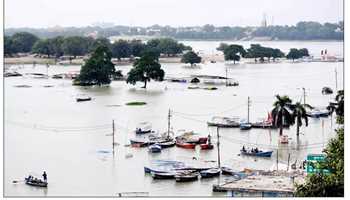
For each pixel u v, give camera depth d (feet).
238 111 505.25
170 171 315.17
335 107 462.60
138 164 341.62
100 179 311.68
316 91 617.21
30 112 496.64
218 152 335.47
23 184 302.25
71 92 621.31
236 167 329.31
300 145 381.40
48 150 370.53
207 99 572.51
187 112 500.33
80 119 468.75
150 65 654.12
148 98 579.48
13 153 362.74
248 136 410.72
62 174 320.91
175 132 420.36
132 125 446.60
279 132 411.13
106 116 481.46
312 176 221.05
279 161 342.64
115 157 355.97
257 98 574.97
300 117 406.00
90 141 395.14
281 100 408.46
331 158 227.81
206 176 311.68
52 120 464.24
